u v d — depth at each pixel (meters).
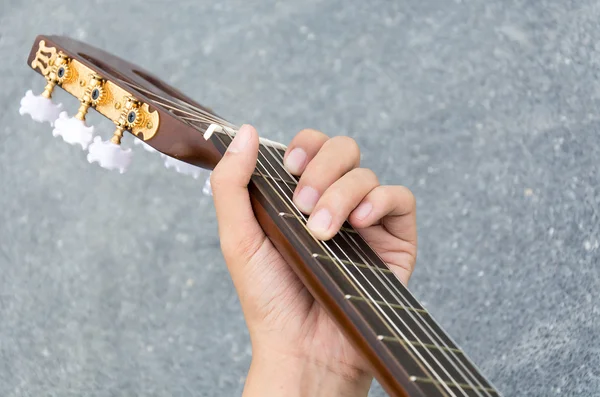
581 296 2.29
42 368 2.43
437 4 2.63
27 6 2.69
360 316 0.91
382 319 0.91
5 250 2.52
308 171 1.02
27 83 2.61
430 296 2.34
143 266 2.47
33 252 2.51
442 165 2.47
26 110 1.02
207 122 1.07
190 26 2.67
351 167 1.04
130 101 1.00
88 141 1.01
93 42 2.66
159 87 1.19
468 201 2.42
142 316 2.44
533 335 2.29
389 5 2.65
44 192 2.54
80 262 2.48
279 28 2.66
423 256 2.38
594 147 2.43
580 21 2.56
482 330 2.31
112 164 1.01
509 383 2.25
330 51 2.63
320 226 0.97
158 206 2.50
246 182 1.01
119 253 2.48
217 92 2.61
